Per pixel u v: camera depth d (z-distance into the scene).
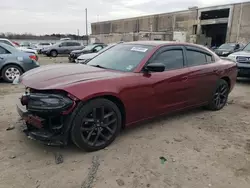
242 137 3.93
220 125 4.43
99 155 3.17
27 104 3.04
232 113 5.18
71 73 3.38
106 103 3.22
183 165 3.03
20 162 2.95
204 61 4.79
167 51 4.09
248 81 9.39
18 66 7.95
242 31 31.67
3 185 2.52
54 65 4.02
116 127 3.42
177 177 2.77
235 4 32.22
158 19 45.78
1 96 6.03
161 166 2.98
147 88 3.63
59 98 2.87
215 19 36.09
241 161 3.18
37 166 2.88
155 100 3.80
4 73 7.83
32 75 3.44
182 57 4.32
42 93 2.94
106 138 3.34
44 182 2.60
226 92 5.41
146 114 3.76
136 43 4.36
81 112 3.00
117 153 3.24
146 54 3.83
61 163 2.96
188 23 40.09
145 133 3.91
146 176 2.77
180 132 4.02
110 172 2.81
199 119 4.70
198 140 3.75
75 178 2.68
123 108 3.44
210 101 5.04
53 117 2.93
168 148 3.45
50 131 2.99
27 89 3.18
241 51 9.11
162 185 2.62
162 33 43.22
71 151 3.25
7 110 4.84
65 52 23.33
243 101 6.29
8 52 7.92
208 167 3.01
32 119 3.00
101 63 4.09
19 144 3.38
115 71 3.64
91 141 3.22
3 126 3.98
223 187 2.63
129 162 3.04
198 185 2.64
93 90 3.04
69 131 2.99
